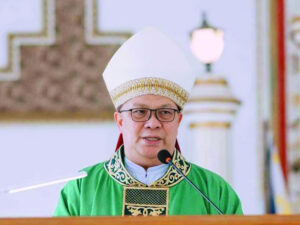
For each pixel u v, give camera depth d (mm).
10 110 12055
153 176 6148
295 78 12188
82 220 4469
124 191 6133
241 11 12250
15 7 12078
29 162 12047
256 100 12227
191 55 12148
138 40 6234
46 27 12078
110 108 12102
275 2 12195
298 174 12094
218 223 4434
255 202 12078
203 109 11922
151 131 5910
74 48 12125
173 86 6070
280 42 12195
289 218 4465
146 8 12164
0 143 12008
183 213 6066
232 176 12117
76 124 12086
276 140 12156
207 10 12219
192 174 6262
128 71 6109
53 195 11883
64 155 12062
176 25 12211
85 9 12078
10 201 11805
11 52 12055
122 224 4445
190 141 12016
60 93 12125
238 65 12227
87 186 6195
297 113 12172
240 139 12164
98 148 12086
